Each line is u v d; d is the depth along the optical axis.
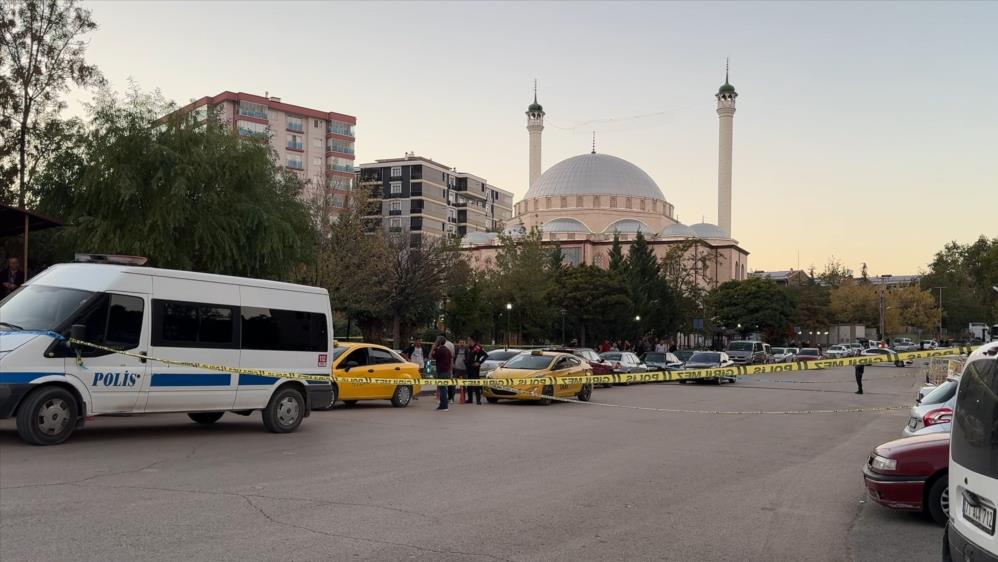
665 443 13.55
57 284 11.70
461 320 44.12
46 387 10.86
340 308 43.12
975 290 97.88
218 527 6.68
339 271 40.88
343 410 18.38
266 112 83.00
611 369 33.66
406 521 7.12
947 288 110.00
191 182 23.91
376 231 45.41
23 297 11.65
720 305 75.56
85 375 11.15
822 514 8.24
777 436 15.46
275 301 13.63
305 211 29.23
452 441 12.90
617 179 103.88
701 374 11.38
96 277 11.61
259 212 24.88
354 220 43.72
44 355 10.80
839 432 16.73
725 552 6.54
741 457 12.20
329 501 7.87
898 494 7.96
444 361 19.25
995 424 4.52
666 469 10.69
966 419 4.94
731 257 99.75
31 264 26.34
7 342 10.68
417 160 102.75
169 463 9.86
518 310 51.22
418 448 11.95
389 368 19.72
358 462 10.42
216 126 26.50
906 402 25.59
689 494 8.95
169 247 23.42
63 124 29.83
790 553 6.60
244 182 25.62
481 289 47.59
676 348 67.62
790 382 40.28
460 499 8.18
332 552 6.04
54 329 10.98
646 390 31.06
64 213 25.09
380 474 9.53
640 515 7.75
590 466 10.68
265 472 9.43
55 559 5.65
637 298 61.69
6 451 10.25
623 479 9.75
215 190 24.78
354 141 89.69
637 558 6.23
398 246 44.47
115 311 11.55
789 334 81.00
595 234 98.31
